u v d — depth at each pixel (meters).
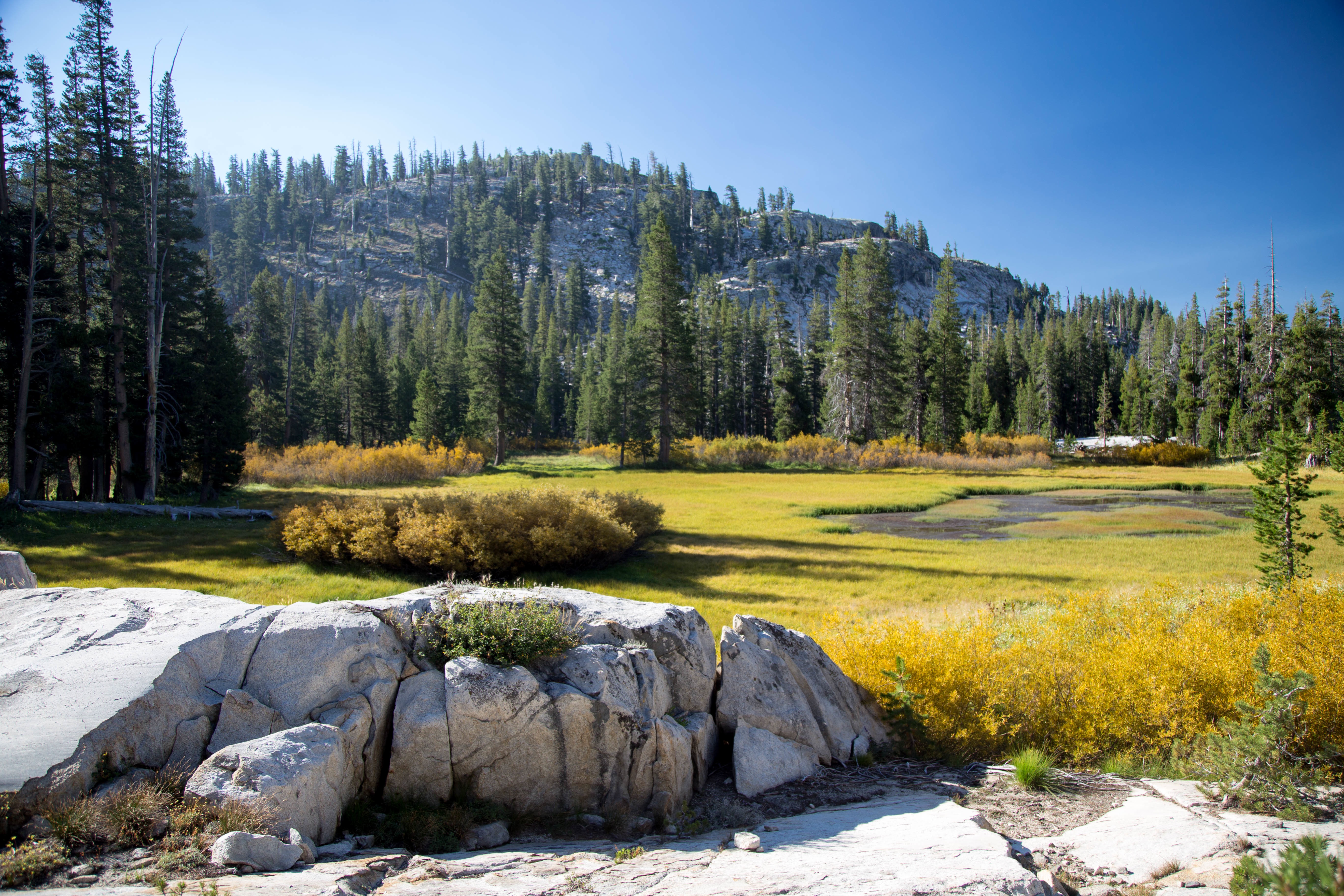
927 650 6.99
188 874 3.08
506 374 54.62
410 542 14.56
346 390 71.19
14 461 21.75
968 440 60.06
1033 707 6.48
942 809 4.44
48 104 25.56
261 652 4.80
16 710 4.02
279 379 57.78
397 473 41.69
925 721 6.29
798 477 46.50
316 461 42.56
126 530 20.44
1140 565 16.75
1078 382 98.38
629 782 4.70
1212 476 45.53
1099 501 33.28
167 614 5.32
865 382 58.78
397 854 3.71
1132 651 6.82
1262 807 4.43
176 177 28.58
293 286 96.00
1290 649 6.54
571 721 4.67
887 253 57.47
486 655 4.96
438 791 4.49
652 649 5.64
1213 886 3.15
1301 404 48.88
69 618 5.19
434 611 5.32
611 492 20.06
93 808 3.51
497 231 167.62
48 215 24.84
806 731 5.83
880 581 14.93
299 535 15.49
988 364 87.81
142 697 4.19
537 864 3.58
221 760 3.83
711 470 53.16
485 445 56.47
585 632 5.65
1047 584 14.47
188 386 29.56
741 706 5.87
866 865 3.32
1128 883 3.35
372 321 107.12
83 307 27.91
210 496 30.33
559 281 170.12
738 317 86.75
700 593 13.62
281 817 3.62
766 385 83.81
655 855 3.78
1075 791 5.06
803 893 2.94
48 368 23.50
